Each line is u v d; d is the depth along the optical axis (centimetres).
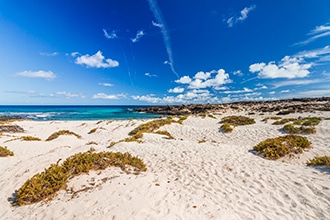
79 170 628
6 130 2136
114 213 426
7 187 626
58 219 424
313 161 762
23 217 455
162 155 966
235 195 555
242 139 1420
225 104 6738
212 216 434
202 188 603
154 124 2002
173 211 443
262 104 5681
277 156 859
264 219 441
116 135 1917
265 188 589
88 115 5456
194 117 2553
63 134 1722
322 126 1367
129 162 747
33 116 4897
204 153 966
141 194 513
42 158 900
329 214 455
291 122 1648
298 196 535
